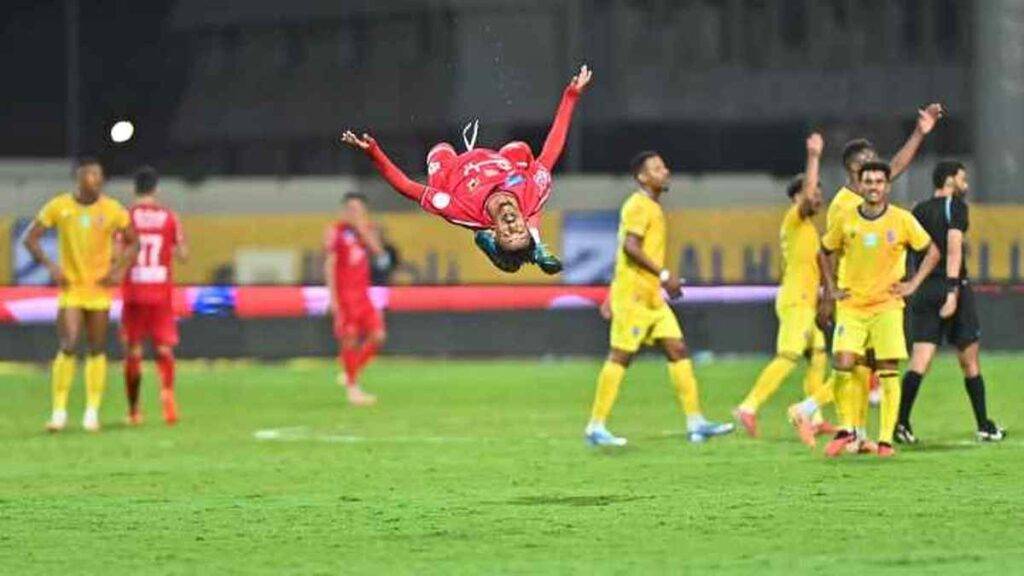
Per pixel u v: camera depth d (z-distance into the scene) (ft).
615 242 216.95
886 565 75.15
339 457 120.67
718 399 164.86
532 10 286.87
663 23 292.61
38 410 166.09
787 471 107.34
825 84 295.07
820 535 83.25
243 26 316.81
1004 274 210.59
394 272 219.20
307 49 309.83
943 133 292.61
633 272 122.01
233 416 156.15
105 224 143.33
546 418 149.38
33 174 265.95
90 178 142.31
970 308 123.13
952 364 197.06
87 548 83.15
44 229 143.23
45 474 112.98
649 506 93.40
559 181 247.70
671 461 114.21
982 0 233.14
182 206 255.70
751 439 127.34
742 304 211.00
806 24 296.51
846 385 114.01
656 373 197.16
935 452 116.37
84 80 327.06
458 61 290.35
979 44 233.55
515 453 121.19
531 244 87.45
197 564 78.38
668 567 75.51
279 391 182.29
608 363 122.62
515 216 87.20
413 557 79.10
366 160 302.45
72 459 122.11
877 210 111.34
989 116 232.32
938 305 121.39
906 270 124.36
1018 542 80.74
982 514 89.10
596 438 122.62
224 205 256.32
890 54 294.46
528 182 89.10
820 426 128.26
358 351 167.84
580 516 90.33
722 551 79.30
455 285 215.51
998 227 210.79
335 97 306.14
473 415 153.28
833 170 232.94
